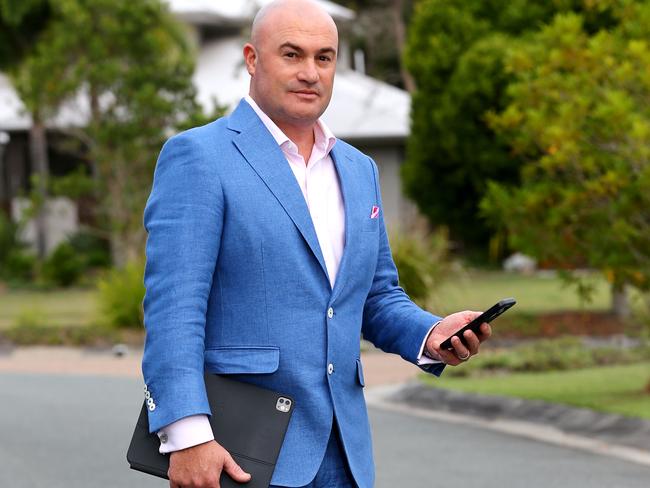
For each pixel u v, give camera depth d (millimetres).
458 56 25141
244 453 4738
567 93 14773
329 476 4961
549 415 14227
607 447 12828
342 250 5102
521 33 24969
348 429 4977
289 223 4941
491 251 26297
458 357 5137
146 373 4762
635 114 13875
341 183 5160
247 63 5215
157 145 30422
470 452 12680
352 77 47156
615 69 14430
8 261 39312
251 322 4887
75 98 30828
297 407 4879
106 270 40312
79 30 30625
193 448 4637
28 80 31062
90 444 13523
